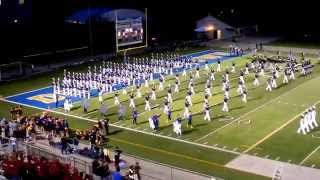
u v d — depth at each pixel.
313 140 35.25
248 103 45.34
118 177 27.23
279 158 32.16
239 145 34.75
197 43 84.88
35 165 26.89
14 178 26.78
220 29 91.94
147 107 44.44
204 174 29.92
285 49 77.69
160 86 52.00
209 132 37.66
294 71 57.72
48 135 36.56
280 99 46.47
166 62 63.28
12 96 51.69
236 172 30.22
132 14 74.81
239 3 95.81
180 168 30.88
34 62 69.50
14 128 37.22
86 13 74.94
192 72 59.84
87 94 49.38
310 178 28.97
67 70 64.56
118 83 54.97
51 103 48.31
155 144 35.66
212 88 51.44
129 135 37.81
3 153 31.42
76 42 74.75
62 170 26.34
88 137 36.12
